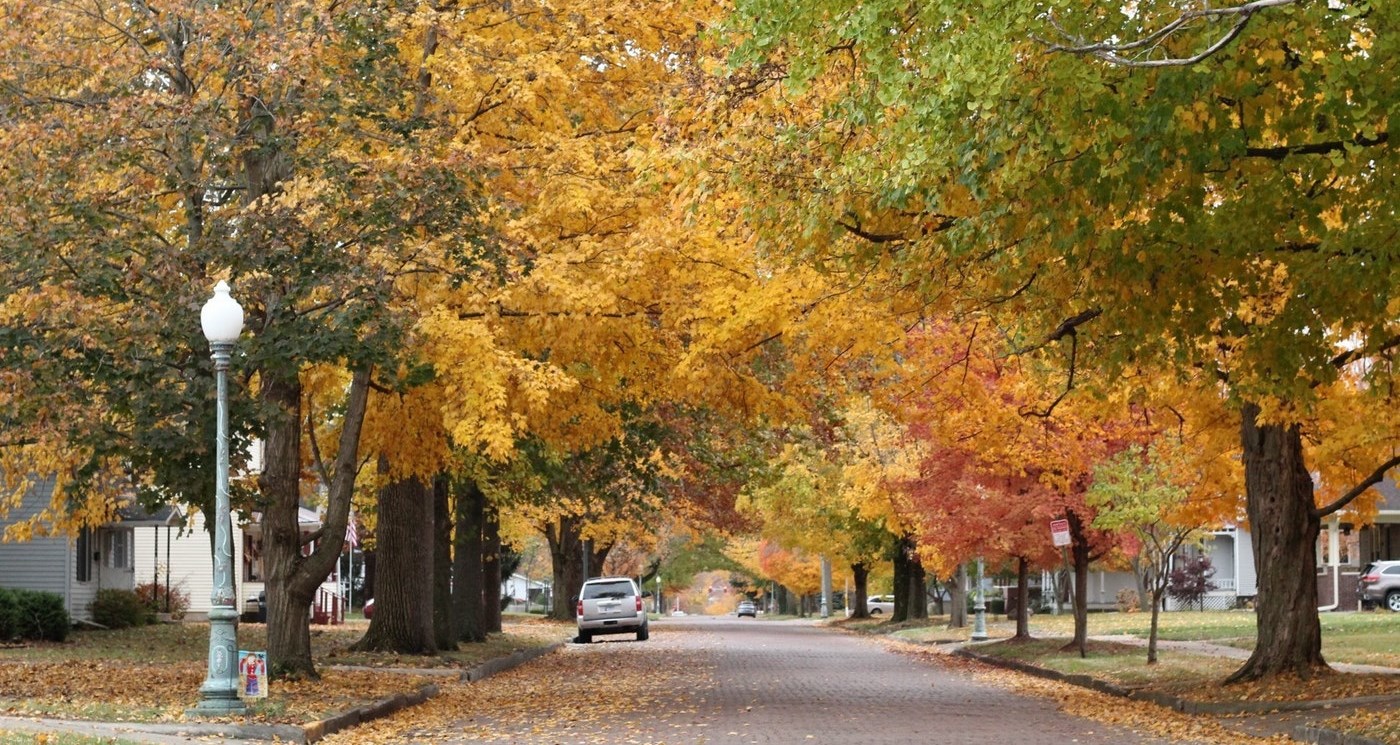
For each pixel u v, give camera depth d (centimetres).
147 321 2034
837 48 1603
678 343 2581
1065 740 1795
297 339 2072
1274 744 1750
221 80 2295
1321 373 1759
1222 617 5188
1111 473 2898
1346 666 2800
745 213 1783
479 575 4312
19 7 2123
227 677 1909
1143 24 1387
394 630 3372
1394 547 6266
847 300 2178
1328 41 1375
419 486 3412
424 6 2292
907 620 6456
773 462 4647
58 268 2056
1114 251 1645
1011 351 2394
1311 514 2445
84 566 4356
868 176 1655
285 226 2089
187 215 2264
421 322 2255
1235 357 2017
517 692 2664
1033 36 1345
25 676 2372
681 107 1903
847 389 2828
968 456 3644
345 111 2188
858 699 2491
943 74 1455
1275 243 1623
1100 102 1409
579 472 4034
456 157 2155
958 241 1636
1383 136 1496
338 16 2217
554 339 2458
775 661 3812
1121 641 3897
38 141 2062
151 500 2166
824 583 9969
